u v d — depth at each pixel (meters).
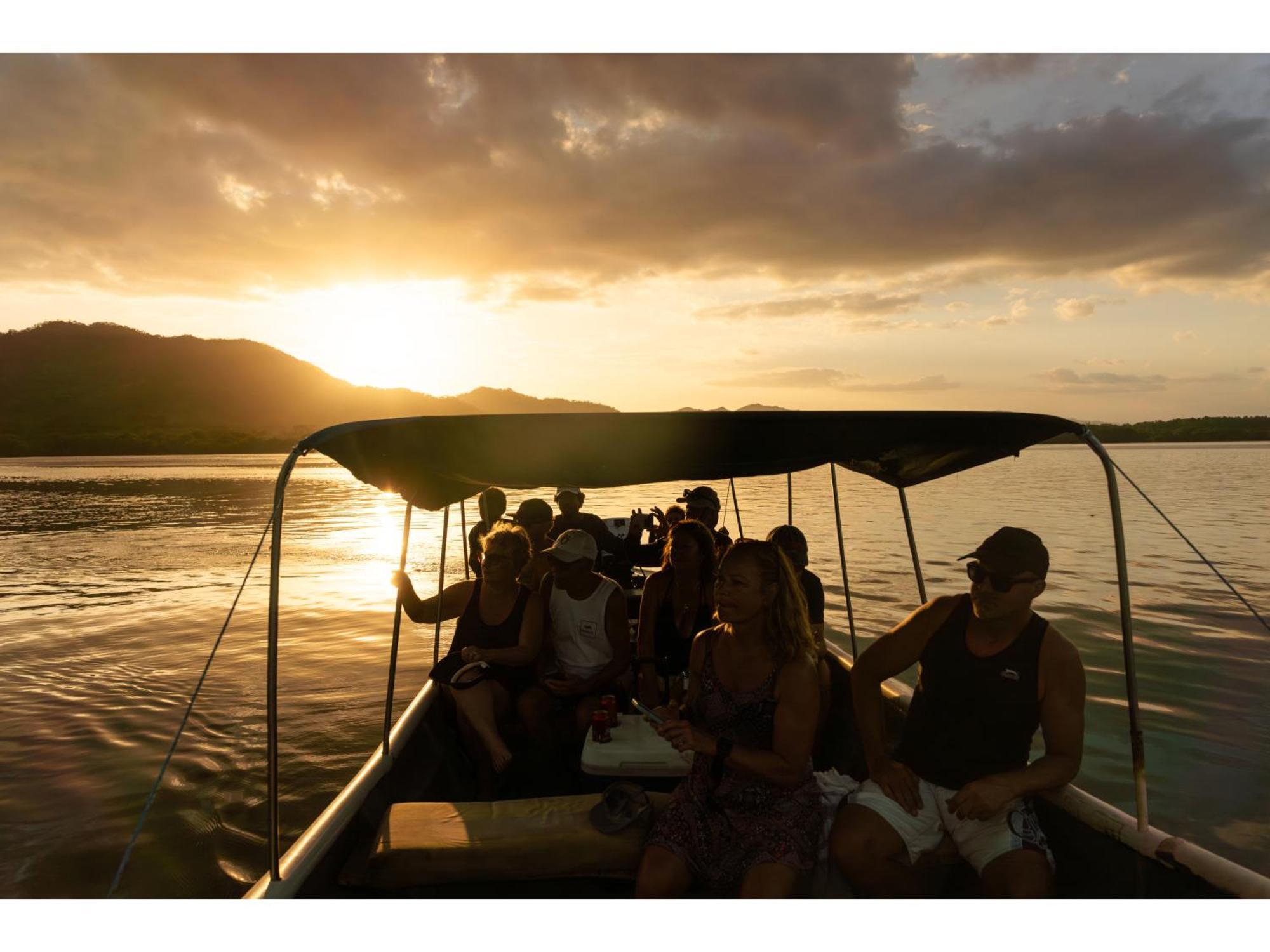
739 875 2.59
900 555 15.86
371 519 28.44
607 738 3.63
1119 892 2.57
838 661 5.25
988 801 2.47
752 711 2.64
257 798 5.38
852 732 4.38
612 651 4.26
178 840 4.84
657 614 4.37
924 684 2.81
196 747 6.29
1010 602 2.52
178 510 33.06
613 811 2.89
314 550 19.03
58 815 5.15
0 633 10.45
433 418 2.82
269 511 33.06
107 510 32.88
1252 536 18.12
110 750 6.24
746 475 4.07
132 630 10.54
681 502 6.68
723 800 2.67
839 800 2.88
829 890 2.71
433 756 4.14
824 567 14.30
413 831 2.81
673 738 2.60
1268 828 4.90
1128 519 22.45
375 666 8.65
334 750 6.21
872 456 3.61
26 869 4.50
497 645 4.13
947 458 3.52
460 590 4.68
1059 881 2.86
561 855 2.71
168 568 16.23
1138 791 2.62
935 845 2.71
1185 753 6.00
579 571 4.18
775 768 2.57
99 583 14.41
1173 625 9.74
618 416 2.90
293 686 7.91
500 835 2.77
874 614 10.59
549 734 4.09
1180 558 15.03
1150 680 7.67
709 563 4.26
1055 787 2.52
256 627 10.61
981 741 2.67
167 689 7.83
